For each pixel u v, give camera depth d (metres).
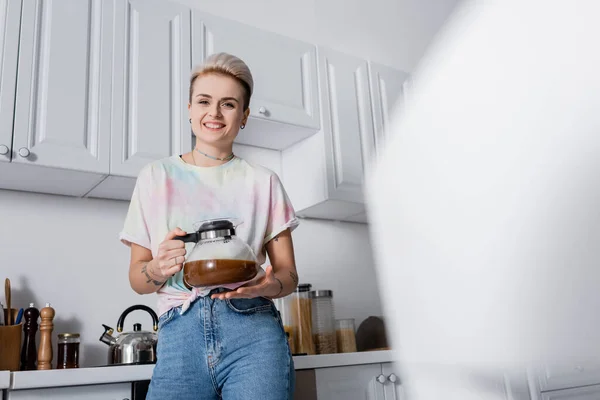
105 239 2.06
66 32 1.84
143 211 1.20
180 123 2.00
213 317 1.10
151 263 1.10
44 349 1.71
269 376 1.08
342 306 2.59
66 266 1.96
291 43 2.38
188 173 1.22
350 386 1.85
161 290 1.16
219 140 1.25
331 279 2.60
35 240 1.93
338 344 2.29
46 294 1.90
